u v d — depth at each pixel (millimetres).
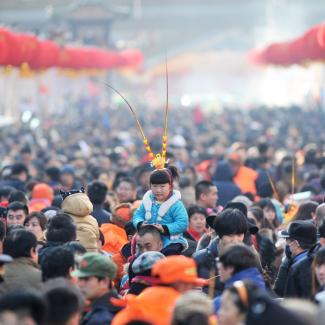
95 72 108688
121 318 14008
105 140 85500
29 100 100938
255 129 100750
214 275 18938
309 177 40969
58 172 42875
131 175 41094
